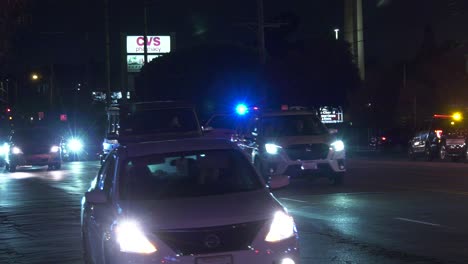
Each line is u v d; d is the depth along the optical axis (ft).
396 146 172.55
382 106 223.92
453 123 108.17
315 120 67.72
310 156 63.62
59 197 64.69
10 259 34.53
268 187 27.02
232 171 26.58
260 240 22.11
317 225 41.24
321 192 59.72
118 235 22.53
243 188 25.64
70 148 152.97
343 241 35.91
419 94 215.72
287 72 159.02
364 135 212.64
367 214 45.11
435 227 39.40
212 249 21.66
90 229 27.68
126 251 21.97
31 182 84.48
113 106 71.36
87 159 163.22
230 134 74.69
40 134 112.37
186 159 26.94
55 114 301.84
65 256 34.94
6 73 101.60
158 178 26.00
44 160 109.29
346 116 203.82
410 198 53.21
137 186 25.53
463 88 218.38
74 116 296.30
